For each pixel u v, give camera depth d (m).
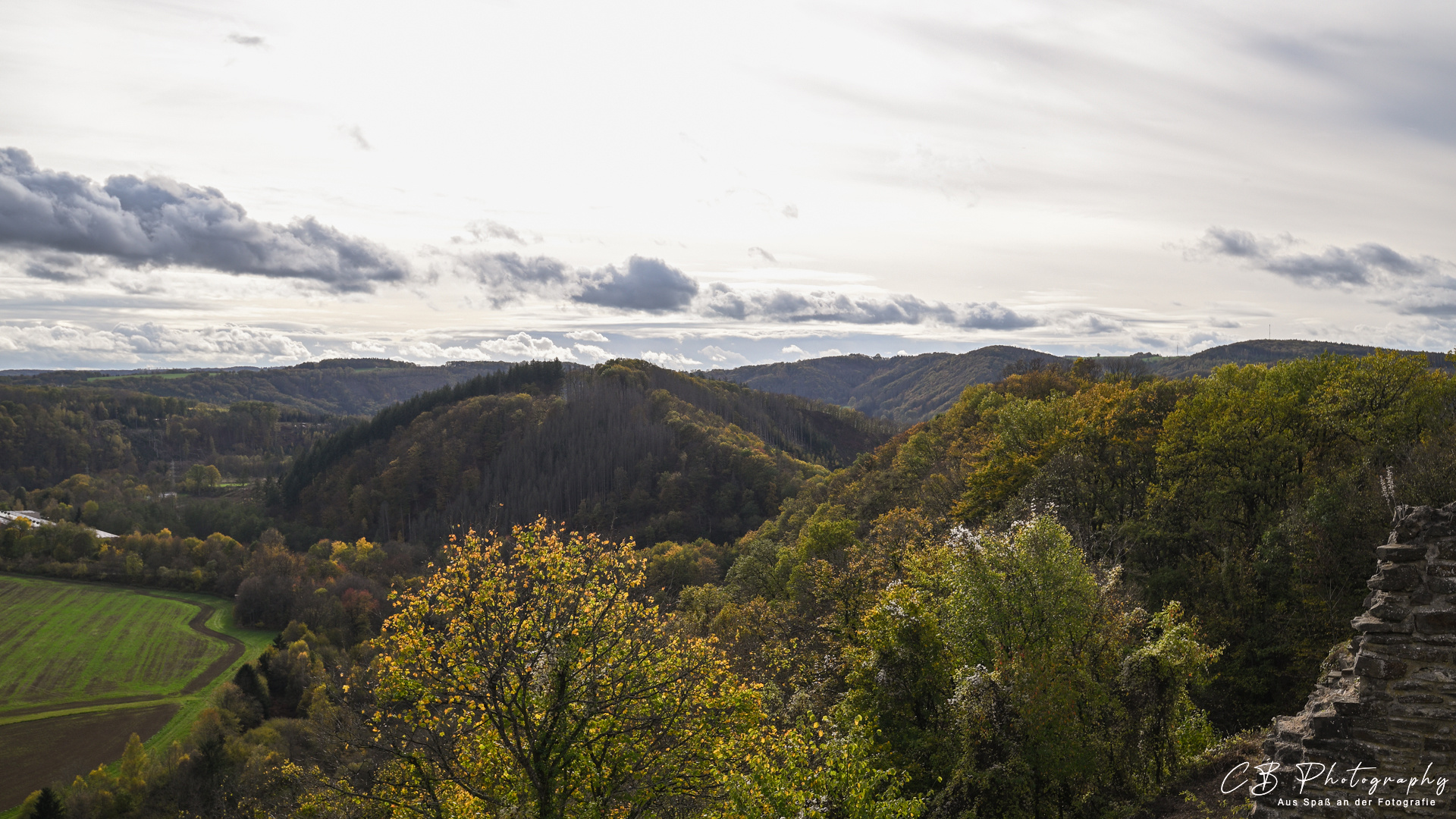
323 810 20.77
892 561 47.62
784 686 42.00
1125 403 63.62
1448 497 35.81
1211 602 40.34
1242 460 47.34
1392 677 15.88
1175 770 24.78
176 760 63.50
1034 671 25.55
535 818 18.34
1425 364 48.84
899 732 30.38
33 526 152.62
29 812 59.06
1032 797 25.05
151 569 141.12
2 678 93.50
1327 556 38.19
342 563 136.50
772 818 20.67
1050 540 31.39
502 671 19.56
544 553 22.69
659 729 22.20
